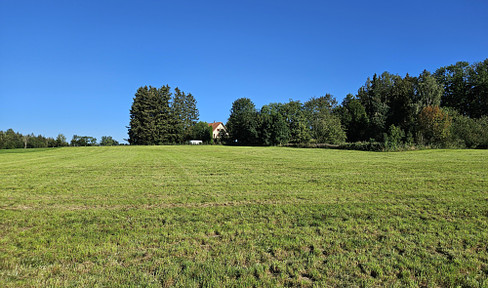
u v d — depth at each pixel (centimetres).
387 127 5828
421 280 375
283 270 404
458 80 5791
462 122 4138
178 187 1090
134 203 822
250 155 3212
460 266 409
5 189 1062
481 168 1570
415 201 809
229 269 403
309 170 1627
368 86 7975
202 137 8288
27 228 597
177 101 8606
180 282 368
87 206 791
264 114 6850
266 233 552
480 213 675
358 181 1190
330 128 5531
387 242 502
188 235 543
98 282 368
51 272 394
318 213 693
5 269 404
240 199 867
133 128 7631
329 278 380
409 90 5859
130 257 447
